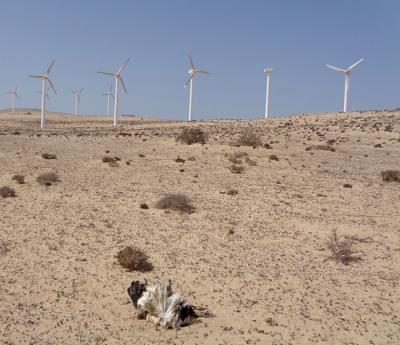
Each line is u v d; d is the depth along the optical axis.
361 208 25.47
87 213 23.00
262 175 33.97
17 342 11.73
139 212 23.41
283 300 14.55
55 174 31.47
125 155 42.56
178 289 15.15
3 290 14.64
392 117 83.25
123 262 16.59
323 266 17.41
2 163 35.78
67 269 16.44
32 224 21.00
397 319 13.61
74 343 11.80
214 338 12.16
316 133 63.91
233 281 15.82
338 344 12.07
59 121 138.38
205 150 46.06
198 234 20.38
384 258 18.38
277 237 20.39
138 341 11.95
